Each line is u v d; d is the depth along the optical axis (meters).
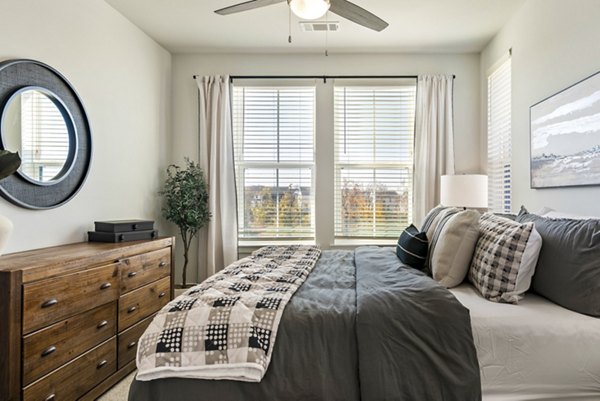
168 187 3.73
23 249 2.09
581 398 1.31
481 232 1.85
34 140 2.15
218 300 1.44
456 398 1.24
